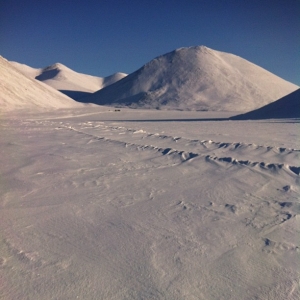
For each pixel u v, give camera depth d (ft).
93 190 20.27
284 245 13.16
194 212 16.72
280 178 23.41
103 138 42.37
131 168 26.16
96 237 13.78
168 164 27.78
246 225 15.12
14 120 80.53
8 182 21.89
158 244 13.20
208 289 10.32
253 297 9.99
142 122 92.73
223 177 23.62
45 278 10.71
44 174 23.88
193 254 12.42
